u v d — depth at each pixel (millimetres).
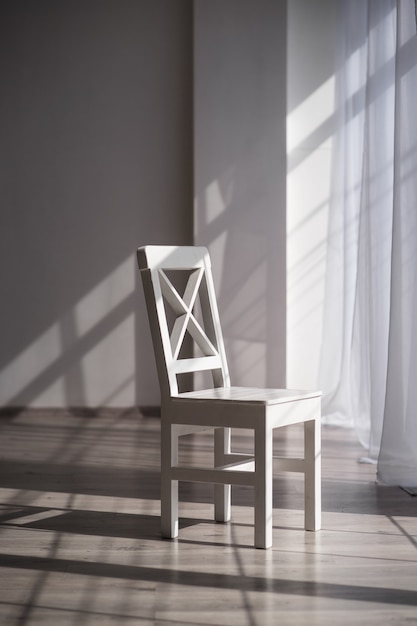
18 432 5781
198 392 3156
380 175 4625
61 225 6641
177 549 2943
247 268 6348
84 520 3361
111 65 6633
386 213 4602
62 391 6641
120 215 6645
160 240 6645
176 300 3178
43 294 6637
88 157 6641
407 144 4066
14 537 3111
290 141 6441
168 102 6637
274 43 6332
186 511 3498
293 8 6445
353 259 5766
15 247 6637
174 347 3119
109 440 5410
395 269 4090
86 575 2666
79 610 2361
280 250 6344
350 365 5453
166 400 3049
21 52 6629
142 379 6641
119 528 3234
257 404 2891
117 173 6633
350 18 5707
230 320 6340
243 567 2738
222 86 6359
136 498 3752
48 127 6641
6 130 6633
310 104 6453
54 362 6637
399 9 4105
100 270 6641
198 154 6371
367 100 4734
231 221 6355
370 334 4613
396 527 3244
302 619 2289
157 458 4750
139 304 6641
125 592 2506
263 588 2537
